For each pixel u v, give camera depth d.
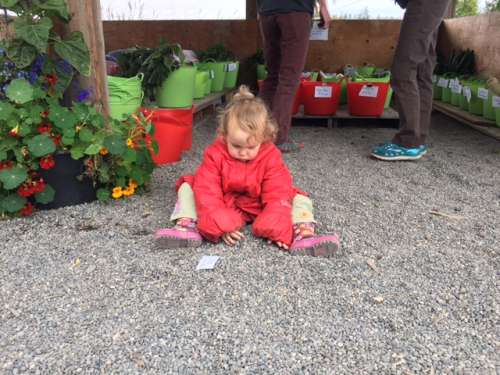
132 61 3.48
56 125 2.13
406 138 3.17
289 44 3.10
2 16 2.36
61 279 1.67
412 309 1.51
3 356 1.30
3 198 2.09
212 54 4.91
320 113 4.33
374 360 1.29
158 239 1.87
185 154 3.32
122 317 1.46
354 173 2.98
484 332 1.41
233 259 1.80
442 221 2.22
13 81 2.05
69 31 2.35
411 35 2.84
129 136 2.40
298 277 1.68
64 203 2.29
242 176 1.97
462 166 3.13
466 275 1.72
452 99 4.63
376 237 2.03
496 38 4.14
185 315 1.47
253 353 1.31
